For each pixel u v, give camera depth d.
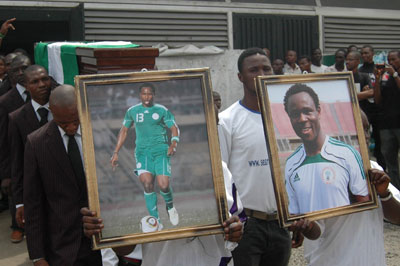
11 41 9.49
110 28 7.89
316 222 2.71
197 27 8.38
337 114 2.73
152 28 8.11
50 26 8.87
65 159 2.90
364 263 2.76
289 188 2.62
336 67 8.32
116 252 2.52
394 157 6.47
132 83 2.42
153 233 2.35
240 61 3.14
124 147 2.39
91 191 2.33
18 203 3.89
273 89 2.65
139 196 2.38
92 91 2.38
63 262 2.90
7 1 7.30
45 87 4.11
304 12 9.20
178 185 2.42
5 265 4.80
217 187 2.43
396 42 10.17
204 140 2.46
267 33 8.91
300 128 2.66
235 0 8.62
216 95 5.75
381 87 6.37
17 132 4.04
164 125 2.43
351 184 2.68
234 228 2.38
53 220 2.94
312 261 2.89
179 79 2.46
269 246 3.15
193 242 2.55
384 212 2.82
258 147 3.08
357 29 9.75
